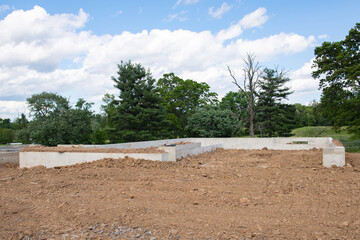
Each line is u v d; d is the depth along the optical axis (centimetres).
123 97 3150
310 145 1867
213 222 527
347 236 460
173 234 477
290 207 607
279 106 3759
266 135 3759
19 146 3419
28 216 571
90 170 1074
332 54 2544
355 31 2361
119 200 674
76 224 529
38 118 3062
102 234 488
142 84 3244
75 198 695
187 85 4525
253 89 3228
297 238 457
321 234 467
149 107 3322
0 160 1363
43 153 1322
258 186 796
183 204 641
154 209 605
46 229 510
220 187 793
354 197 662
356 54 2398
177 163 1225
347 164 1095
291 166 1152
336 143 1667
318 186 779
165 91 4550
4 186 837
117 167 1125
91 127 3256
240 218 546
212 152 1825
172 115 4169
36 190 783
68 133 2941
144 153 1237
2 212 586
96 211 591
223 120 3600
